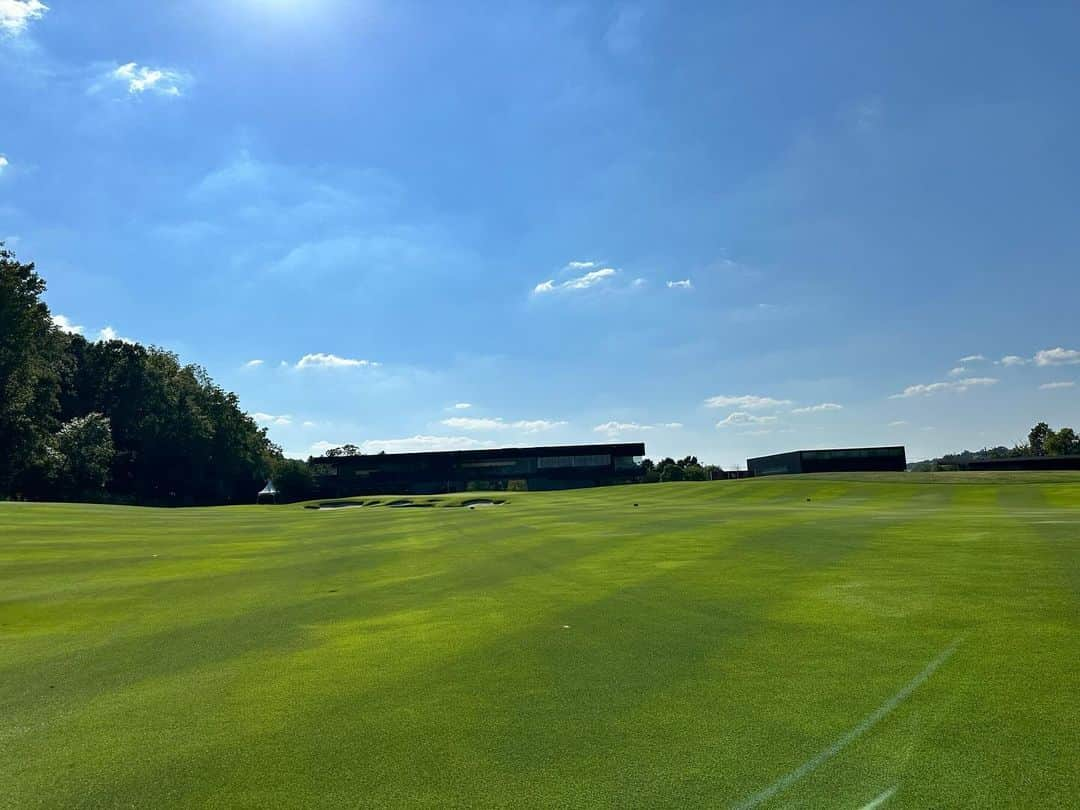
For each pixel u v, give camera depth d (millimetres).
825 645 6793
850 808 3713
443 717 5281
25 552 17359
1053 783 3902
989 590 9031
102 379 83500
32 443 61531
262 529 25484
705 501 41906
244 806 4012
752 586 10133
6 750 4988
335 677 6469
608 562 13438
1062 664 5883
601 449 97688
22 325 59969
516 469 96938
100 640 8453
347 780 4277
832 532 17156
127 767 4609
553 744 4695
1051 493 38094
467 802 3939
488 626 8305
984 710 4953
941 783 3939
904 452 96312
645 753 4496
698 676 6016
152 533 23344
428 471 96562
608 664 6484
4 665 7398
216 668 7000
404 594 10953
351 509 45188
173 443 84250
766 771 4176
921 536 15586
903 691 5402
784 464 103062
